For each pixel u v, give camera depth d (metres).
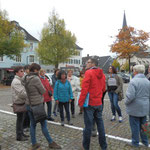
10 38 20.38
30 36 36.34
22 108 3.80
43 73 5.54
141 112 3.46
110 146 3.66
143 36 31.73
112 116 6.05
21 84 3.78
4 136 4.29
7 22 20.25
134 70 3.69
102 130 3.38
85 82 3.20
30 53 35.03
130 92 3.42
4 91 15.79
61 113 5.06
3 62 30.33
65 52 27.66
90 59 3.52
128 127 4.86
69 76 6.52
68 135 4.30
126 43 31.42
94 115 3.42
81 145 3.72
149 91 3.54
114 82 5.34
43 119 3.39
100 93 3.40
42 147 3.63
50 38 27.48
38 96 3.36
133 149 3.51
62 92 4.97
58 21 27.73
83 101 3.22
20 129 4.01
